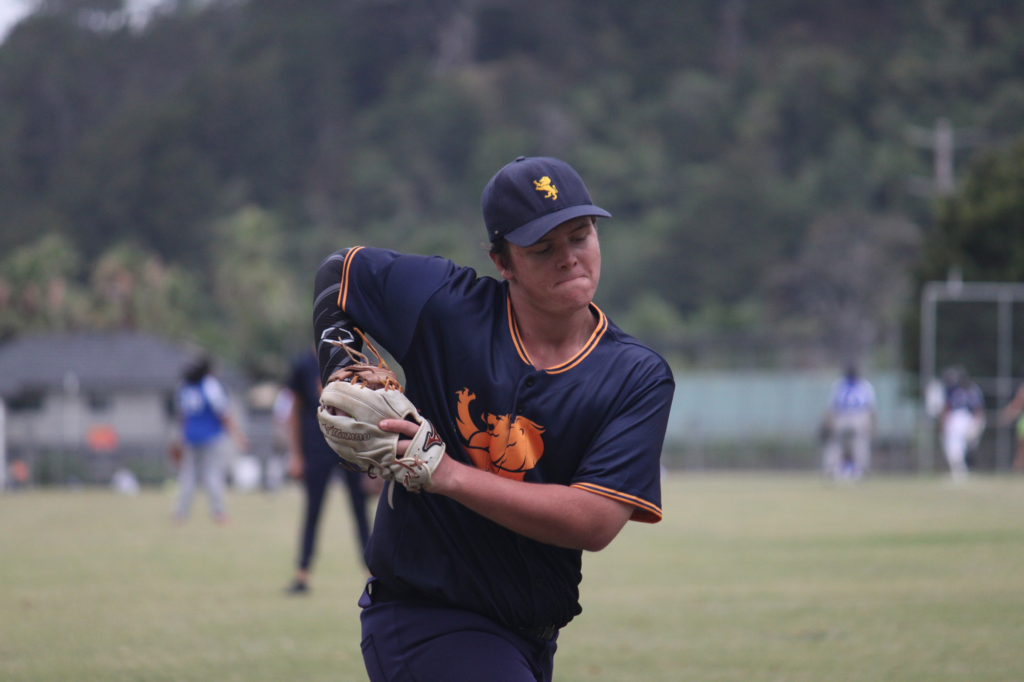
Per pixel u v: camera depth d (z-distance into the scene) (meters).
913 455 109.50
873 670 20.34
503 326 10.72
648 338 127.56
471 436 10.62
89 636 24.06
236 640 23.53
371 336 11.14
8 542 44.28
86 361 165.38
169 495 80.69
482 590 10.63
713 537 44.22
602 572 34.28
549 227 10.00
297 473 31.12
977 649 22.05
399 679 10.63
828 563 35.56
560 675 20.20
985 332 87.50
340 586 31.73
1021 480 80.31
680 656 21.75
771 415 122.31
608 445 10.38
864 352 129.62
